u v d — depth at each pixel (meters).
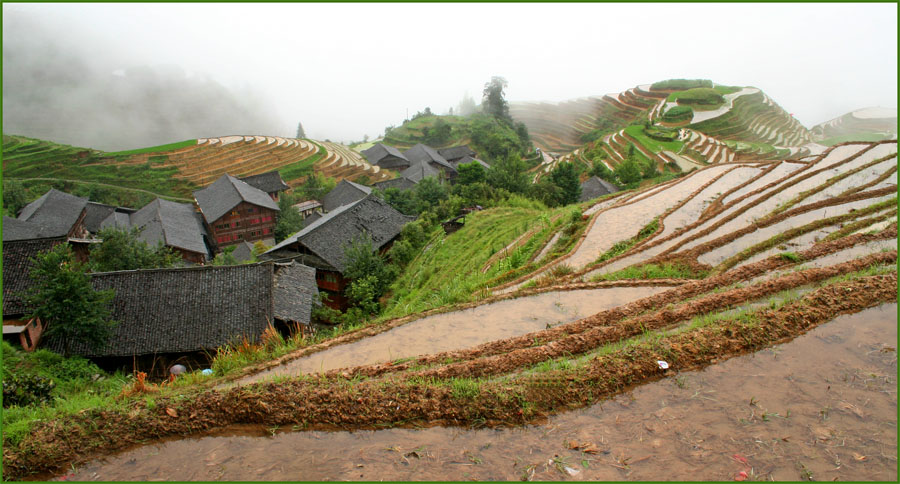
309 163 80.38
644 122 99.38
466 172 49.66
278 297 20.61
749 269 12.12
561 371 7.19
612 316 10.01
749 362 7.55
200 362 18.08
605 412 6.55
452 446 5.96
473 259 24.45
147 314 18.56
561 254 18.41
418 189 48.56
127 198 64.31
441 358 8.59
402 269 31.73
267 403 6.65
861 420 6.11
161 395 7.30
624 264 15.58
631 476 5.32
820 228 16.19
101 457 5.95
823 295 9.21
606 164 79.62
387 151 84.19
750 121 103.06
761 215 19.00
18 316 17.64
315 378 7.51
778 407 6.43
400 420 6.46
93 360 17.58
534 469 5.49
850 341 8.02
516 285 14.61
